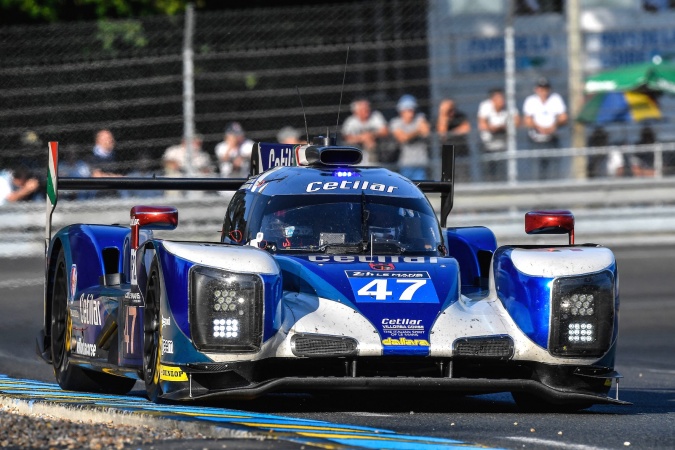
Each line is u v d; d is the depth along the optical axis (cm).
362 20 5588
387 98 5703
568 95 5619
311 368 1945
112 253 2469
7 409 2017
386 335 1925
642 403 2270
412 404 2184
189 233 5194
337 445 1499
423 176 5425
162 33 5300
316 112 5444
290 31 5628
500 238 5412
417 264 2105
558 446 1630
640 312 4103
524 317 2005
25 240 5197
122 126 5244
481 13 5734
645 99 5775
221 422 1661
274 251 2180
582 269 2030
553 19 5831
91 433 1600
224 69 5572
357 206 2245
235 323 1898
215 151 5412
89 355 2350
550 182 5462
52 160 2578
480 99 5612
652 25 5812
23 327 3831
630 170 5794
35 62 5181
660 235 5488
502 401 2312
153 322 2042
